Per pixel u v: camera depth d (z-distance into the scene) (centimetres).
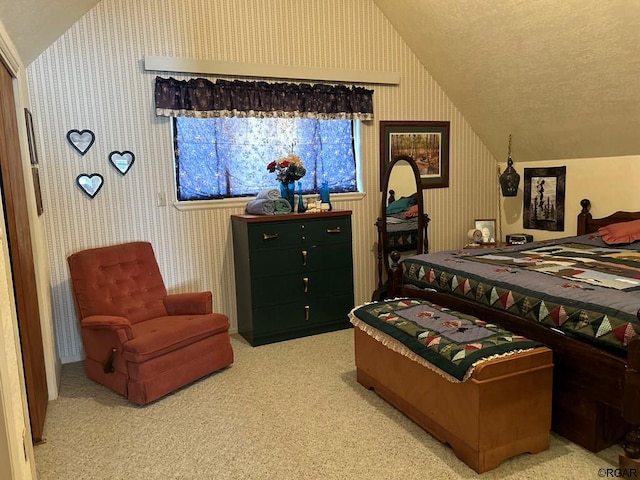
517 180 480
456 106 491
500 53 393
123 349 286
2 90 235
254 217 371
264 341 384
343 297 411
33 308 264
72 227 352
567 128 418
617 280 252
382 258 455
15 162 254
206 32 377
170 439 247
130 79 359
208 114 379
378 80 444
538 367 218
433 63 457
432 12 402
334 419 262
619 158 409
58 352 350
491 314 268
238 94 387
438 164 491
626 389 188
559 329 232
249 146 411
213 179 401
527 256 331
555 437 238
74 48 341
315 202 417
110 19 349
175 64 367
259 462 225
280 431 252
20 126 277
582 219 433
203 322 315
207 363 316
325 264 399
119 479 215
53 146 341
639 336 184
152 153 373
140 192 372
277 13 401
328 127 442
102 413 276
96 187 356
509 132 472
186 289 395
